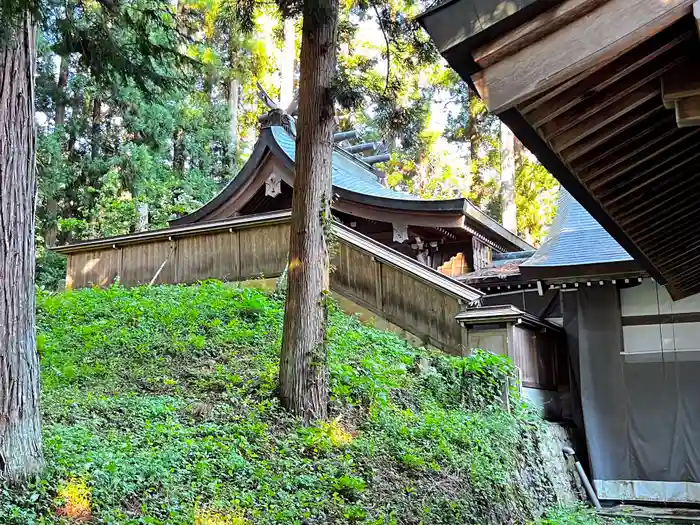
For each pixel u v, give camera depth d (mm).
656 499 10430
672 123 3744
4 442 4176
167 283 12906
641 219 5340
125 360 8188
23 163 4477
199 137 24750
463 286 10172
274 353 8594
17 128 4445
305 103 7402
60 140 20312
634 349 11094
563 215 13234
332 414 7082
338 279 11469
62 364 7930
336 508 5230
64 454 4777
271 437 6242
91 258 13984
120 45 6367
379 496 5719
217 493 4918
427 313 10414
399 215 13664
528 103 2783
